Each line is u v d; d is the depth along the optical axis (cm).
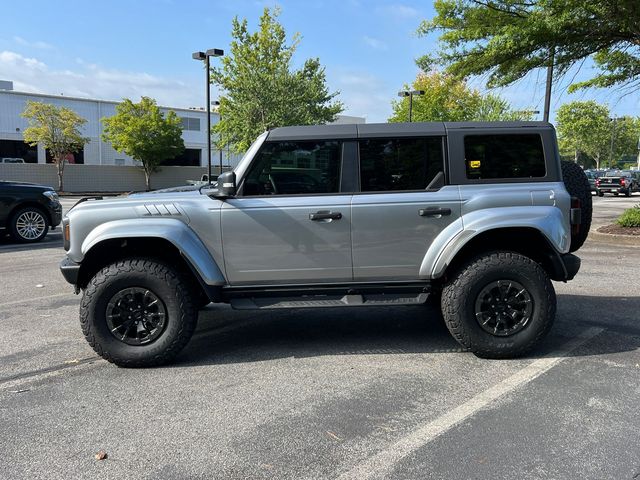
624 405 371
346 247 465
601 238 1188
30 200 1245
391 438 329
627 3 997
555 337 525
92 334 452
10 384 425
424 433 335
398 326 578
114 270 453
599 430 336
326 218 461
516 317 462
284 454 312
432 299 613
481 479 285
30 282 819
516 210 459
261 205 462
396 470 295
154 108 3909
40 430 346
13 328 580
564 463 299
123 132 3891
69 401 391
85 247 457
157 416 364
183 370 453
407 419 354
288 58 2967
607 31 1109
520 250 497
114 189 4034
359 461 304
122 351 454
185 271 484
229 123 2972
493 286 459
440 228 464
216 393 402
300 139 469
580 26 1070
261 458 308
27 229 1246
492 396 389
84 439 333
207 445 324
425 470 294
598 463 299
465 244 467
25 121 4438
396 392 399
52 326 588
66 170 3822
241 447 321
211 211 461
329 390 404
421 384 414
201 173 4453
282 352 497
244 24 2922
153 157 3956
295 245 464
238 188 468
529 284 456
